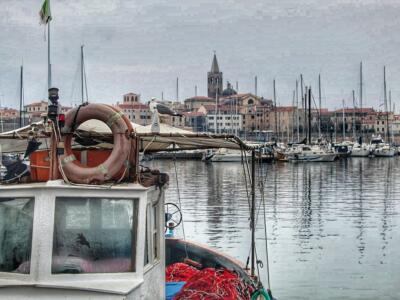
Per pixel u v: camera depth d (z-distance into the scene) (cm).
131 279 703
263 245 2648
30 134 746
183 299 972
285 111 19588
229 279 1023
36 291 671
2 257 686
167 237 1372
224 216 3647
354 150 11869
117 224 703
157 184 817
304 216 3728
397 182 6353
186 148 1085
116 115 730
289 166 9200
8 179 843
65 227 685
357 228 3219
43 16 888
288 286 1902
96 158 755
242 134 15862
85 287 671
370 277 2034
